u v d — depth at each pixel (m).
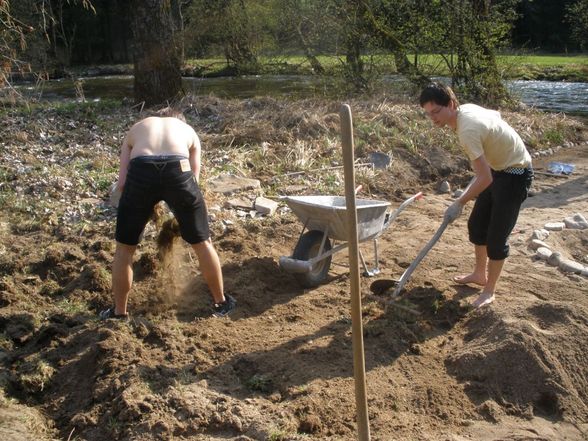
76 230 7.16
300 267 5.64
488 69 14.74
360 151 10.11
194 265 6.27
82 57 34.94
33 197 7.88
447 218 5.39
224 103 12.54
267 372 4.70
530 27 34.56
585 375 4.88
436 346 5.12
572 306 5.32
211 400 4.35
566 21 31.42
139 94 12.62
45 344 5.16
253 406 4.32
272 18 18.47
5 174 8.35
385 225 6.14
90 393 4.55
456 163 10.30
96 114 11.73
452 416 4.41
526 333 4.96
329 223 5.74
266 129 10.54
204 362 4.80
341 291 5.97
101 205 7.77
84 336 5.15
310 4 15.20
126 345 4.91
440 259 6.62
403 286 5.83
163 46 12.45
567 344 4.99
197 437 4.09
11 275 6.19
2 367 4.87
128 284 5.29
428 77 14.98
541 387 4.68
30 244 6.85
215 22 20.58
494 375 4.73
